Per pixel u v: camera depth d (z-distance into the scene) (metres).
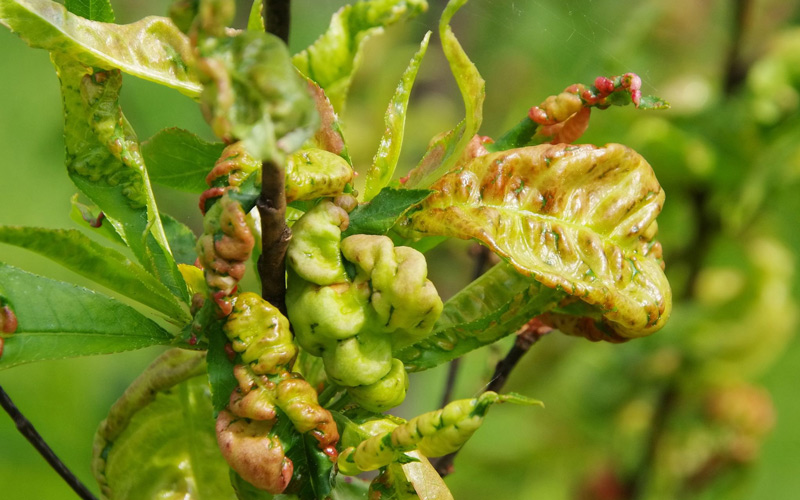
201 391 0.77
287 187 0.70
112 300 0.72
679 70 1.29
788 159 1.16
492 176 0.73
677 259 1.24
